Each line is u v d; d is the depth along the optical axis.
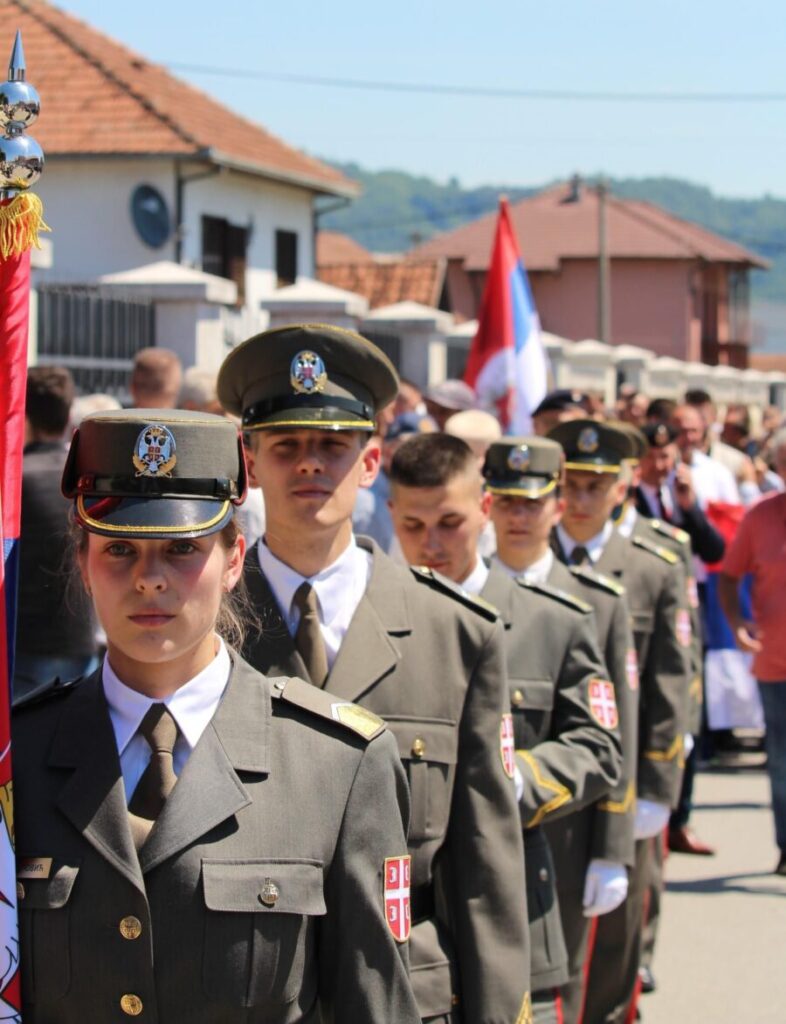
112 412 2.52
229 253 23.11
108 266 21.42
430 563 4.38
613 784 4.43
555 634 4.50
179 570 2.44
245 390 3.65
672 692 5.83
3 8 23.81
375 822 2.57
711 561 8.93
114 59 24.00
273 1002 2.43
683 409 10.34
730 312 57.06
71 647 5.61
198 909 2.40
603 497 6.01
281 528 3.54
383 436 7.44
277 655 3.48
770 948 6.83
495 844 3.49
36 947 2.40
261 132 25.86
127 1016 2.39
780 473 7.84
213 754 2.49
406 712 3.48
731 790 9.95
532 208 51.22
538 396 9.59
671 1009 6.05
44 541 5.61
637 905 5.48
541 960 4.16
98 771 2.45
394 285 33.91
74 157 21.09
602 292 39.88
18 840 2.45
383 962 2.54
